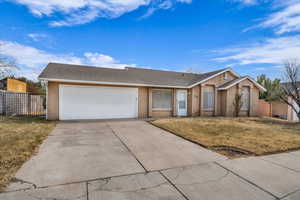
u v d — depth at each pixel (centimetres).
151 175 336
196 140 610
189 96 1423
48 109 1043
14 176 311
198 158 437
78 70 1234
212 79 1466
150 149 509
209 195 269
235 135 696
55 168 354
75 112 1099
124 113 1225
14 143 511
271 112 1723
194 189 286
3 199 242
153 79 1370
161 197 260
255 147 532
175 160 421
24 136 597
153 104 1319
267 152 491
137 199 253
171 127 851
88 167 366
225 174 346
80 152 464
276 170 370
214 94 1487
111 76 1241
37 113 1343
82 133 701
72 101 1091
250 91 1528
